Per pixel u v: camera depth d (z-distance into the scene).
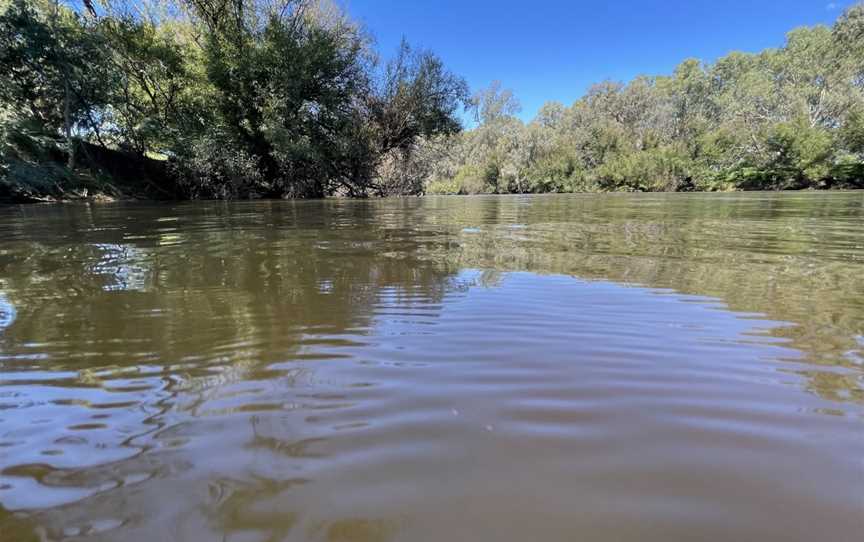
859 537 0.57
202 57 13.31
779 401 0.96
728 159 28.16
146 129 12.59
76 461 0.75
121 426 0.87
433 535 0.58
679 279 2.17
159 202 10.84
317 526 0.60
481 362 1.18
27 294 1.91
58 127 12.00
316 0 15.75
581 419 0.88
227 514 0.62
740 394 0.99
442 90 18.17
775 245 3.26
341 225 4.89
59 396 1.00
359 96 16.73
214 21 14.33
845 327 1.44
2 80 10.50
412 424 0.86
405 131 18.67
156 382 1.07
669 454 0.76
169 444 0.80
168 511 0.63
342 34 15.61
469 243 3.44
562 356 1.21
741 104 30.36
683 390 1.01
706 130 30.97
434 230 4.41
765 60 38.84
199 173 13.29
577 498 0.65
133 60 12.94
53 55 10.71
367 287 2.03
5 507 0.64
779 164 24.20
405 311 1.65
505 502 0.64
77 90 11.80
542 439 0.81
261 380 1.07
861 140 22.36
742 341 1.33
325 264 2.55
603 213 6.96
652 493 0.66
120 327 1.48
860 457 0.74
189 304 1.75
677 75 51.75
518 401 0.96
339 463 0.74
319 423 0.87
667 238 3.70
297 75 13.97
